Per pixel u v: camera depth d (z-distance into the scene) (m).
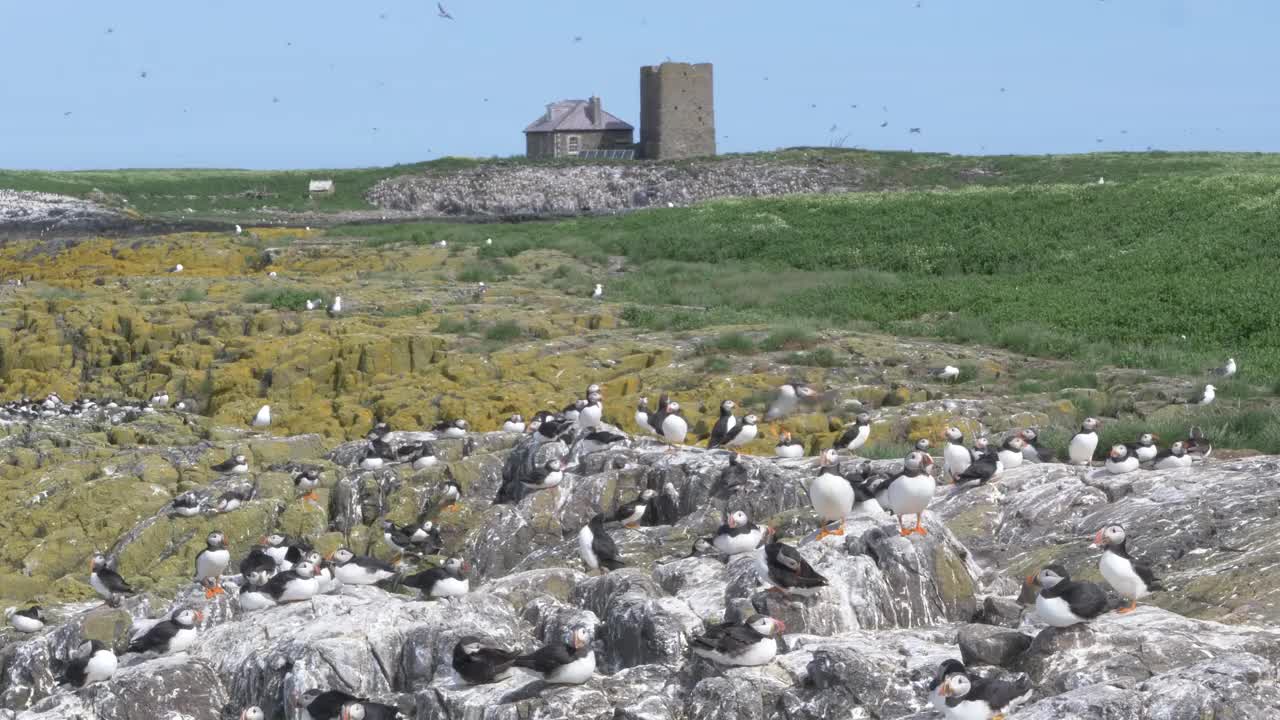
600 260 63.97
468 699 13.34
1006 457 21.42
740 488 21.23
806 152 140.50
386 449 26.61
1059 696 11.62
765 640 13.22
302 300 48.44
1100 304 43.88
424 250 64.44
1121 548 13.52
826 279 53.59
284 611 16.84
